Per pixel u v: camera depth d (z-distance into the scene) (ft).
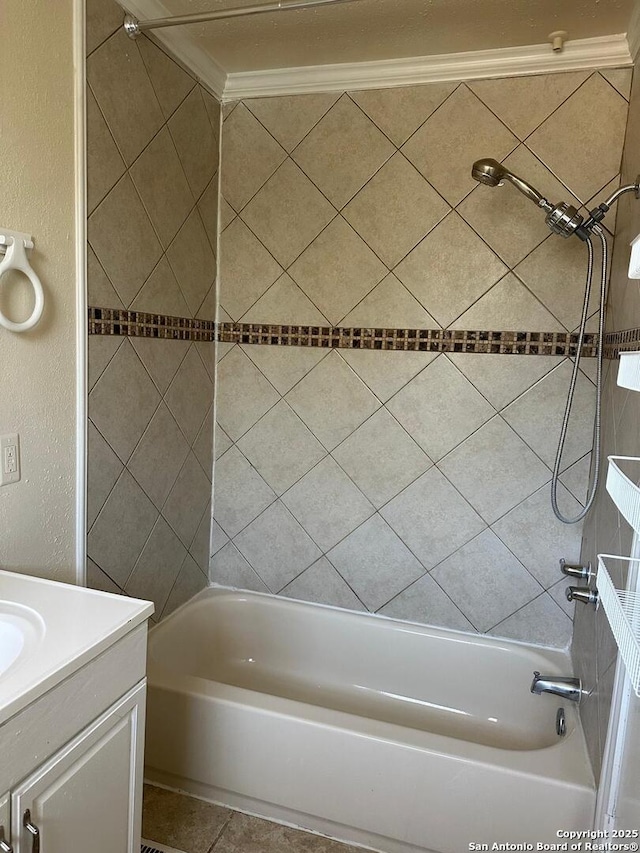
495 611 6.71
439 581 6.85
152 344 6.04
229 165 7.05
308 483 7.21
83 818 3.23
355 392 6.90
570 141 5.97
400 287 6.61
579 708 5.53
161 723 5.55
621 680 3.82
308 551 7.30
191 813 5.38
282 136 6.82
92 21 4.83
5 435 4.28
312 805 5.17
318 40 5.93
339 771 5.05
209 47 6.14
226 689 5.49
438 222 6.41
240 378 7.33
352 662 7.02
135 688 3.62
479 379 6.48
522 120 6.07
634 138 5.35
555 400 6.28
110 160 5.18
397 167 6.48
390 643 6.86
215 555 7.62
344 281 6.79
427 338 6.58
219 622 7.34
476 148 6.22
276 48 6.12
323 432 7.07
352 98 6.55
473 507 6.64
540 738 6.07
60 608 3.59
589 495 5.99
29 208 4.34
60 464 4.87
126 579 5.93
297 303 7.00
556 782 4.52
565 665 6.21
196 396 7.02
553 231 5.54
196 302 6.84
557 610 6.51
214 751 5.41
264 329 7.16
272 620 7.30
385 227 6.59
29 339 4.44
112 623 3.41
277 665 7.29
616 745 3.83
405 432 6.77
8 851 2.71
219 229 7.18
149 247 5.85
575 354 6.17
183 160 6.32
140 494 6.06
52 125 4.51
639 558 3.29
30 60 4.26
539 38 5.71
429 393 6.64
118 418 5.59
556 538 6.43
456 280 6.43
